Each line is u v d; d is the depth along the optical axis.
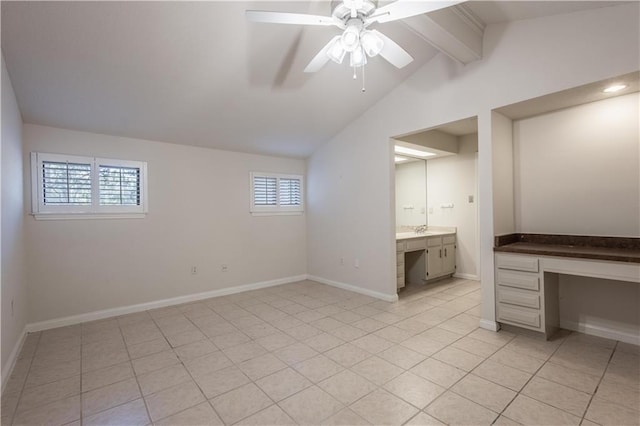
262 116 3.75
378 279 4.08
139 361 2.46
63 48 2.30
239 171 4.59
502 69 2.81
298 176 5.24
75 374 2.27
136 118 3.31
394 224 3.96
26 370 2.33
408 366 2.31
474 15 2.70
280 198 5.03
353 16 1.85
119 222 3.59
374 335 2.88
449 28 2.53
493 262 2.91
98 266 3.45
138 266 3.71
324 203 4.93
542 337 2.76
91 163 3.42
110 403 1.93
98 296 3.44
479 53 2.89
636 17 2.16
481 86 2.96
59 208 3.22
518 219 3.25
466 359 2.39
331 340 2.79
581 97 2.65
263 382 2.14
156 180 3.86
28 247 3.07
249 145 4.43
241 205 4.60
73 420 1.78
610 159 2.71
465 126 4.43
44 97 2.75
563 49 2.47
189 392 2.04
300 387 2.07
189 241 4.11
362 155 4.23
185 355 2.55
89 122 3.23
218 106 3.38
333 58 2.19
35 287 3.10
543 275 2.62
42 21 2.08
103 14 2.12
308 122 4.13
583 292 2.85
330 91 3.54
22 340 2.79
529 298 2.70
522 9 2.52
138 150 3.74
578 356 2.41
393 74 3.47
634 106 2.58
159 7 2.15
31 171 3.09
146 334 2.99
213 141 4.12
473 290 4.40
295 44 2.72
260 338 2.87
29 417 1.80
